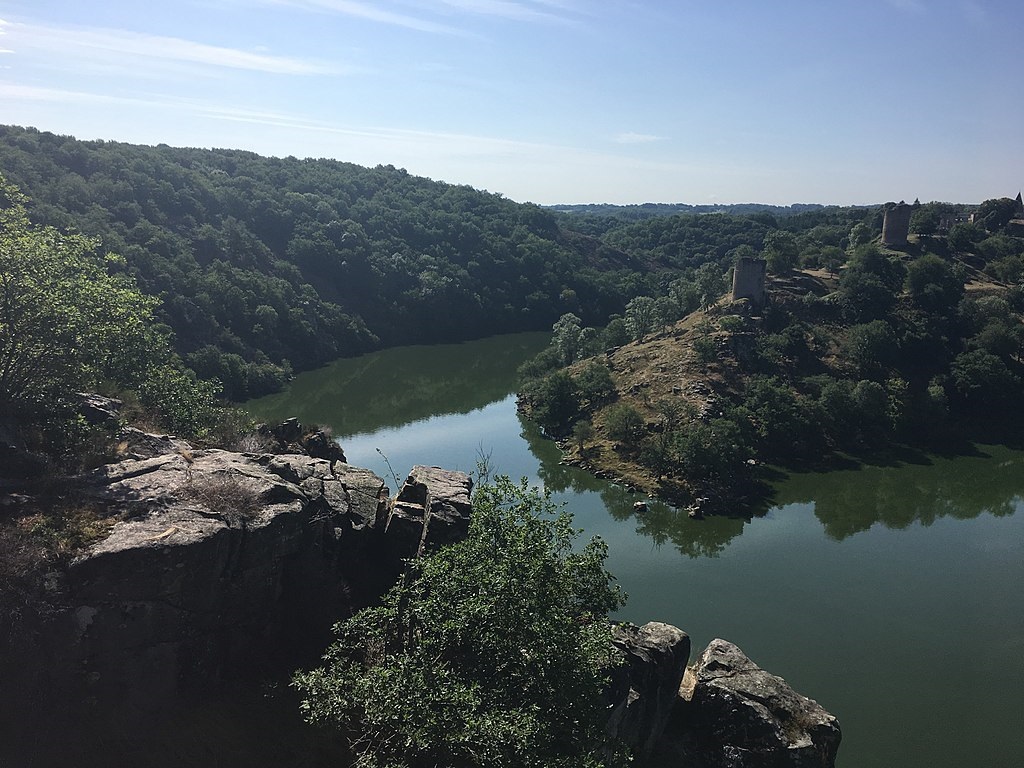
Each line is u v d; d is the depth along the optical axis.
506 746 15.04
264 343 115.06
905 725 34.09
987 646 41.25
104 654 17.70
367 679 16.48
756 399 81.38
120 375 33.03
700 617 43.91
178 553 18.70
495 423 90.44
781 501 66.56
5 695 16.17
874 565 52.50
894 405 84.50
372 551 25.73
